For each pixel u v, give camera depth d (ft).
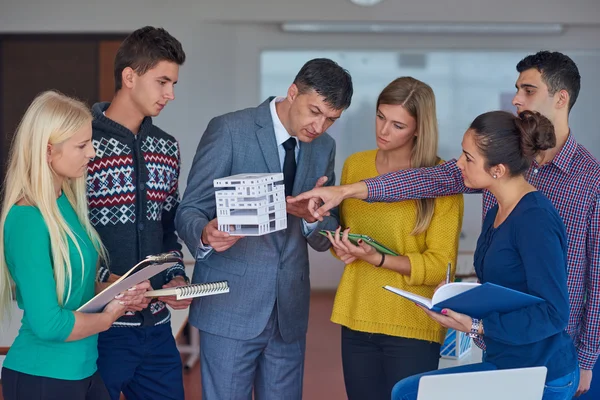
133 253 8.04
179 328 10.27
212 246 7.10
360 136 21.67
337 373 15.38
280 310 8.09
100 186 7.88
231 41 20.83
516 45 21.27
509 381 6.15
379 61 21.34
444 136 21.72
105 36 20.34
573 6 20.34
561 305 6.20
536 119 6.55
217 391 8.11
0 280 6.39
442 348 9.94
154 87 7.91
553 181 7.62
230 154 7.86
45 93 6.50
